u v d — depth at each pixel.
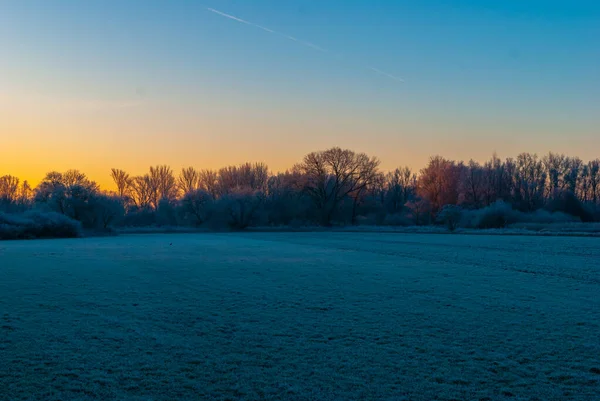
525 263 30.98
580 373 10.22
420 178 111.69
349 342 12.44
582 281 22.89
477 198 110.56
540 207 104.81
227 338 12.84
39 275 25.41
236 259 35.19
